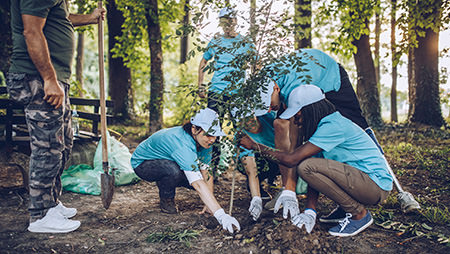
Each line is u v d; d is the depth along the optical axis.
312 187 2.85
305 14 8.96
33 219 2.82
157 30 8.55
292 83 3.30
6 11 7.14
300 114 2.80
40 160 2.77
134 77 14.93
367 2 7.64
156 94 8.55
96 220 3.19
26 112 2.75
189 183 3.24
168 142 3.19
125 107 11.39
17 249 2.54
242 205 3.73
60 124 2.84
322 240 2.74
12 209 3.29
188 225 3.14
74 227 2.93
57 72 2.86
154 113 8.57
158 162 3.36
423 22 6.94
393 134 9.16
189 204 3.75
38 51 2.57
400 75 14.44
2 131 4.67
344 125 2.76
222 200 3.90
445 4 6.70
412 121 11.01
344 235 2.85
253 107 2.85
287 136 3.45
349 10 7.95
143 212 3.45
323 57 3.71
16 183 3.95
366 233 2.93
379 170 2.78
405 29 7.11
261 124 3.72
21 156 4.43
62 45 2.87
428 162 5.34
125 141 7.76
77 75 15.52
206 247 2.72
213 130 2.84
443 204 3.67
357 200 2.81
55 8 2.79
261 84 2.86
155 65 8.54
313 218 2.83
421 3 6.79
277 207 2.94
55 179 3.12
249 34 2.92
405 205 3.34
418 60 10.87
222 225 2.90
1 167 4.10
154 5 8.42
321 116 2.77
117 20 11.27
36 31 2.55
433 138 8.45
